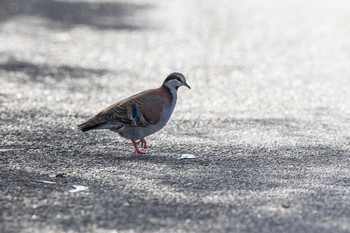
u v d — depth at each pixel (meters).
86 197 9.78
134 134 12.05
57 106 16.88
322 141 13.27
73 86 19.92
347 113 16.16
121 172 11.10
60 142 13.12
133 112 11.81
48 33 30.38
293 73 22.48
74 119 15.34
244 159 11.95
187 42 29.28
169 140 13.34
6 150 12.45
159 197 9.80
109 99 18.16
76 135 13.70
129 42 28.86
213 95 18.92
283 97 18.53
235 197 9.81
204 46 28.38
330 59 25.16
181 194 9.94
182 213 9.15
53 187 10.25
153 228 8.62
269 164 11.63
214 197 9.80
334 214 9.14
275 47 28.20
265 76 22.03
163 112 12.06
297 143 13.09
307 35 31.36
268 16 38.31
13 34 29.55
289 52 26.95
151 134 12.63
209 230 8.56
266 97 18.58
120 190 10.12
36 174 10.95
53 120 15.16
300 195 9.93
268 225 8.73
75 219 8.92
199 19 36.69
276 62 24.77
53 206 9.40
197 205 9.46
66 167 11.39
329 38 30.34
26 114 15.72
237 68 23.58
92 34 30.61
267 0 46.41
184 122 15.06
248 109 16.88
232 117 15.69
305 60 25.08
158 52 26.73
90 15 36.56
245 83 20.81
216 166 11.48
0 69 22.23
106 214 9.11
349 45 28.27
